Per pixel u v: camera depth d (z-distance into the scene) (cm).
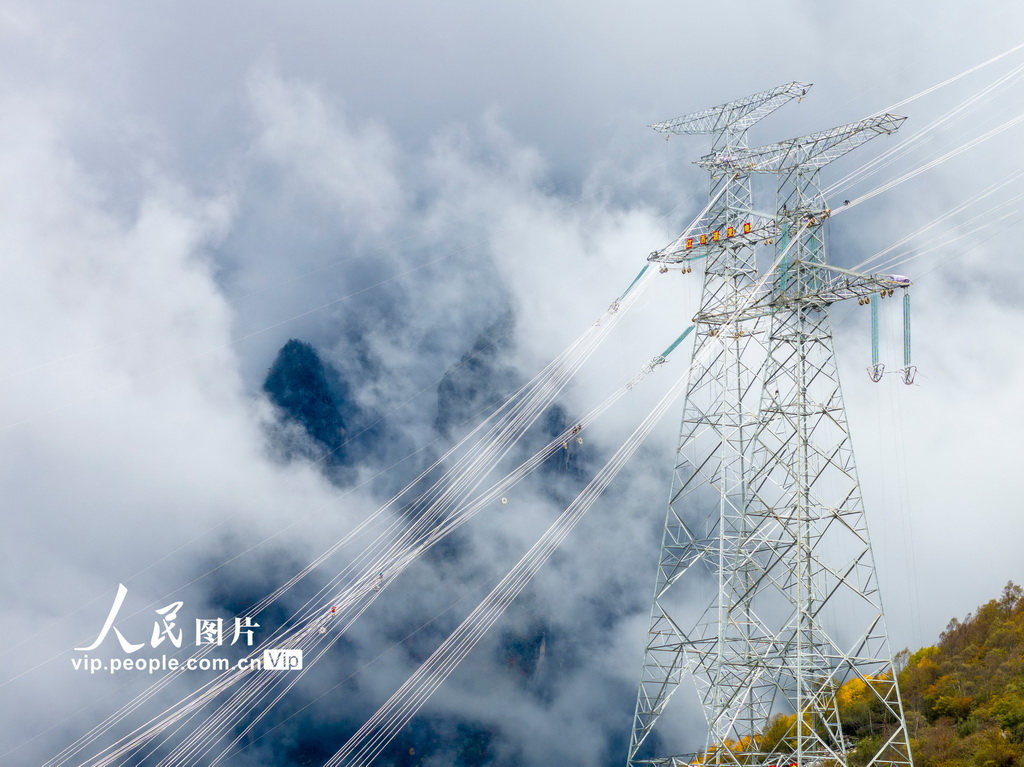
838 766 7744
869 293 8369
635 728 8362
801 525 8144
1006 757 8581
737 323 9119
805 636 8188
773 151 9162
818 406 8400
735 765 7969
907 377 8300
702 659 8300
